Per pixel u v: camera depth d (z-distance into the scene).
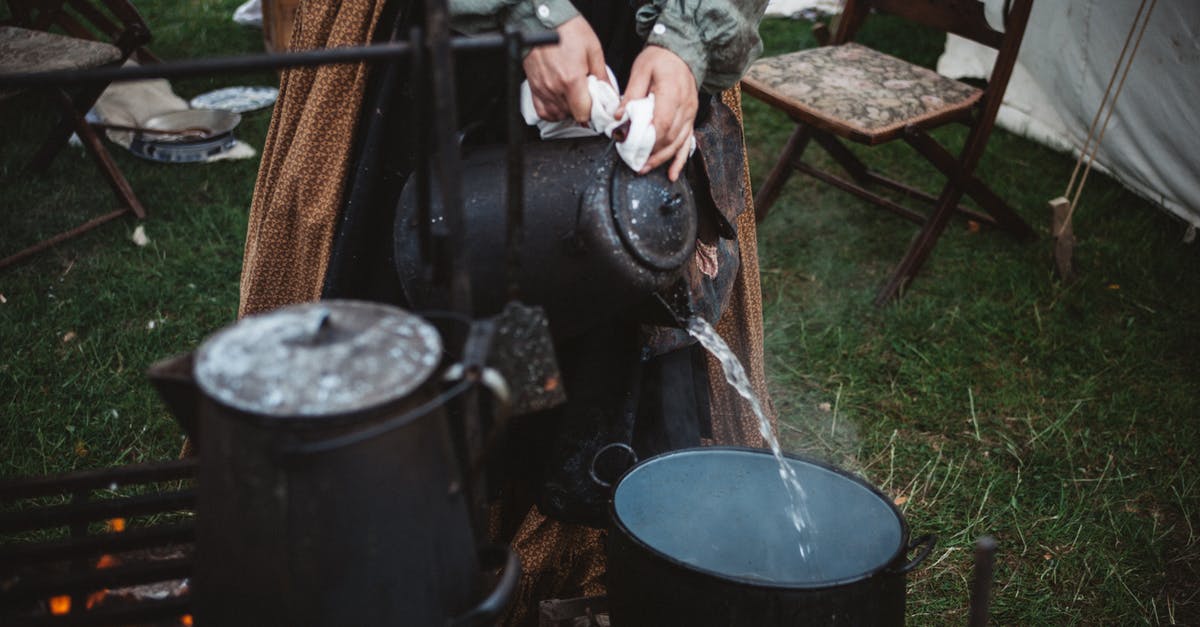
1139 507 2.35
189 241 3.28
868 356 2.87
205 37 4.81
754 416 2.07
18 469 2.27
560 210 1.41
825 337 2.95
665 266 1.41
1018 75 4.21
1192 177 3.44
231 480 0.96
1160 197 3.61
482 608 1.10
